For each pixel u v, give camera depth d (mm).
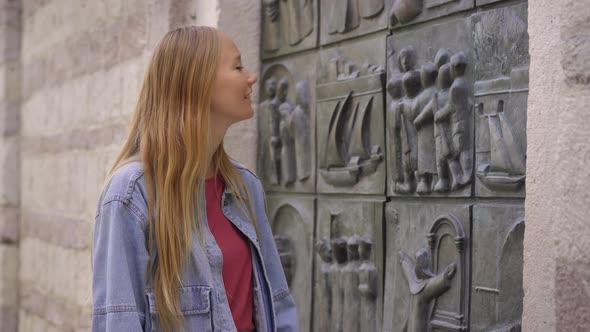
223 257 1841
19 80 5230
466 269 2307
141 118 1836
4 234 5117
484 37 2275
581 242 1684
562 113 1745
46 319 4602
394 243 2611
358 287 2729
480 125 2277
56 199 4508
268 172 3260
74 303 4188
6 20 5199
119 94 3723
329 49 2941
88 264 4027
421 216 2494
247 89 1905
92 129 4023
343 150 2854
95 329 1705
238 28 3254
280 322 2016
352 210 2807
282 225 3209
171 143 1773
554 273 1761
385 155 2654
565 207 1727
